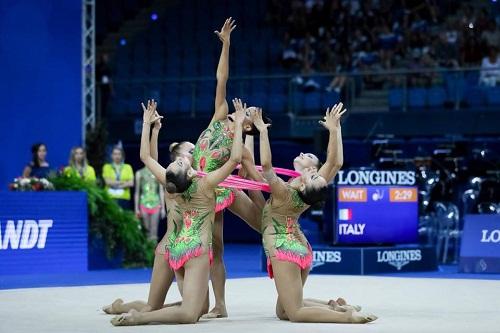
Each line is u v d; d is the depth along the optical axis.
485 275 26.52
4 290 21.17
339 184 27.47
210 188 14.89
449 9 44.22
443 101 38.59
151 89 42.59
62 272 27.77
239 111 14.95
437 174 32.59
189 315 14.66
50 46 33.06
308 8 46.41
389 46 43.88
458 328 14.13
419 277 25.56
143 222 31.34
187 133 41.06
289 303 14.98
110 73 45.09
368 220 27.67
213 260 16.11
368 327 14.23
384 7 45.12
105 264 29.44
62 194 27.98
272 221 15.18
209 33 48.06
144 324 14.52
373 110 39.38
